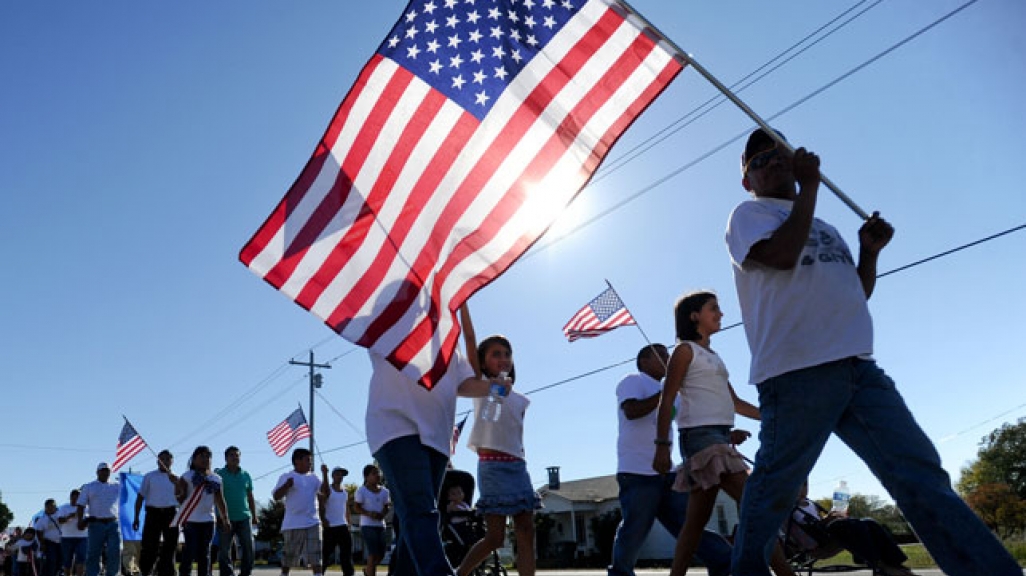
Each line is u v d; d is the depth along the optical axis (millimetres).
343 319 4332
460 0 4910
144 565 11539
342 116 4625
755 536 3328
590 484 53156
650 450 6246
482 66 4832
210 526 11289
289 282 4395
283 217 4484
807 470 3320
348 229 4500
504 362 6234
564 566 42125
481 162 4688
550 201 4605
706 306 5508
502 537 6379
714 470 5148
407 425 4273
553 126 4727
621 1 4766
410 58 4766
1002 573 2992
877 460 3287
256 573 24812
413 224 4551
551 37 4871
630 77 4699
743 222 3572
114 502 14461
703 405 5293
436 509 4223
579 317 9117
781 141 3814
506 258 4551
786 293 3395
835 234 3633
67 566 16609
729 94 4301
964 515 3082
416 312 4387
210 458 11469
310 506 11930
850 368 3324
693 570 13781
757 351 3486
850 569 6340
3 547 28125
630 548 6176
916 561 12617
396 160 4629
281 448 20250
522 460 6402
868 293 4062
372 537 12086
